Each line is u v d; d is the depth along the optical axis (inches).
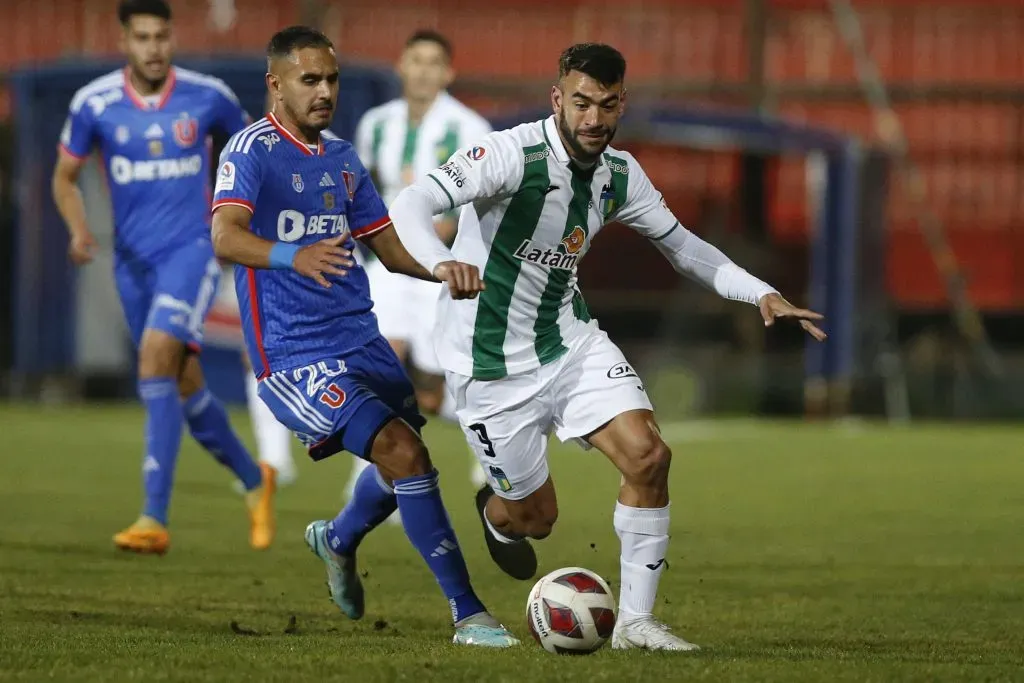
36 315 2405.3
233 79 2234.3
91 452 1763.0
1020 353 2664.9
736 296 726.5
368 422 692.1
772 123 2342.5
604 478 1601.9
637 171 713.0
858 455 1859.0
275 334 725.3
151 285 1045.8
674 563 1007.0
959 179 2935.5
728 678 549.0
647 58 3024.1
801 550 1075.9
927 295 2878.9
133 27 1032.8
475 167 666.8
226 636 673.6
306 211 727.7
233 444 1019.3
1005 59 2972.4
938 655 642.8
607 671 561.0
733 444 2012.8
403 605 813.2
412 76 1200.2
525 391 711.1
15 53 2979.8
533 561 796.0
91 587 851.4
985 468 1707.7
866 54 2962.6
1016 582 925.2
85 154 1059.3
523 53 3009.4
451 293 629.0
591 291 2773.1
